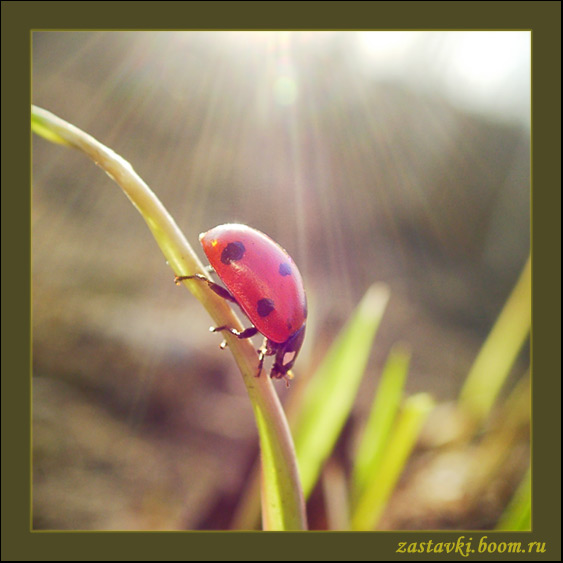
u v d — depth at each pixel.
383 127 0.27
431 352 0.16
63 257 0.12
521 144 0.30
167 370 0.09
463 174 0.29
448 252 0.26
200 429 0.08
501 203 0.29
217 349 0.10
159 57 0.22
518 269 0.27
